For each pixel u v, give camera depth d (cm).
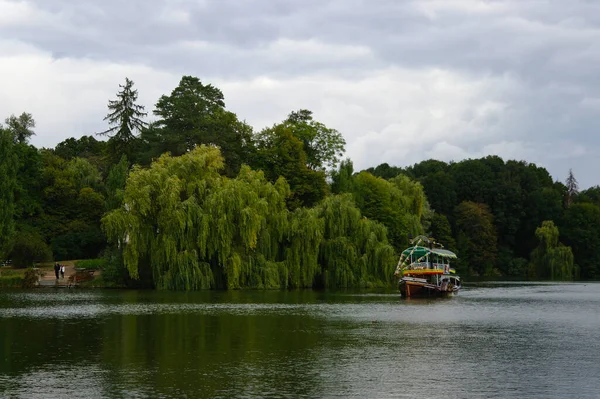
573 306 8638
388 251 11369
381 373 4050
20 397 3456
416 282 9819
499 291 11969
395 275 11119
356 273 11225
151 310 7325
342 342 5181
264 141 14475
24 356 4528
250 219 10138
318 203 12269
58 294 9475
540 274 17950
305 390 3616
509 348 4984
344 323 6353
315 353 4694
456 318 6956
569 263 17650
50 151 17162
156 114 14412
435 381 3859
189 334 5534
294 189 13150
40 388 3634
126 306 7738
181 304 8019
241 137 14762
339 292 10419
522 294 11094
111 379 3841
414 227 13900
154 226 10231
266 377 3912
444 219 18950
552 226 18275
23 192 13088
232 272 10100
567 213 19838
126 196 10062
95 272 11550
